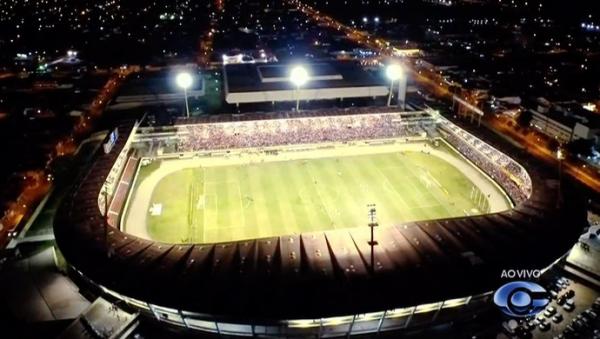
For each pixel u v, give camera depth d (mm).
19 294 44812
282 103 103312
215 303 35688
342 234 44344
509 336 39719
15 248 55094
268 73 105812
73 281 46656
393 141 82312
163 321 39281
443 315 39375
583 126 89188
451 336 39719
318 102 104125
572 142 88062
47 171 79438
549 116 98188
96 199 53688
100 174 60781
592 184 76438
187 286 37438
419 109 97188
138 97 112250
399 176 71500
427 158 77188
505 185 65312
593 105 109438
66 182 73250
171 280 38188
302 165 75250
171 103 112938
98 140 89375
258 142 80438
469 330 40250
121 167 69062
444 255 40906
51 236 57656
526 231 44906
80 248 43594
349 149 80000
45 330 40094
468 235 44125
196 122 81812
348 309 35125
